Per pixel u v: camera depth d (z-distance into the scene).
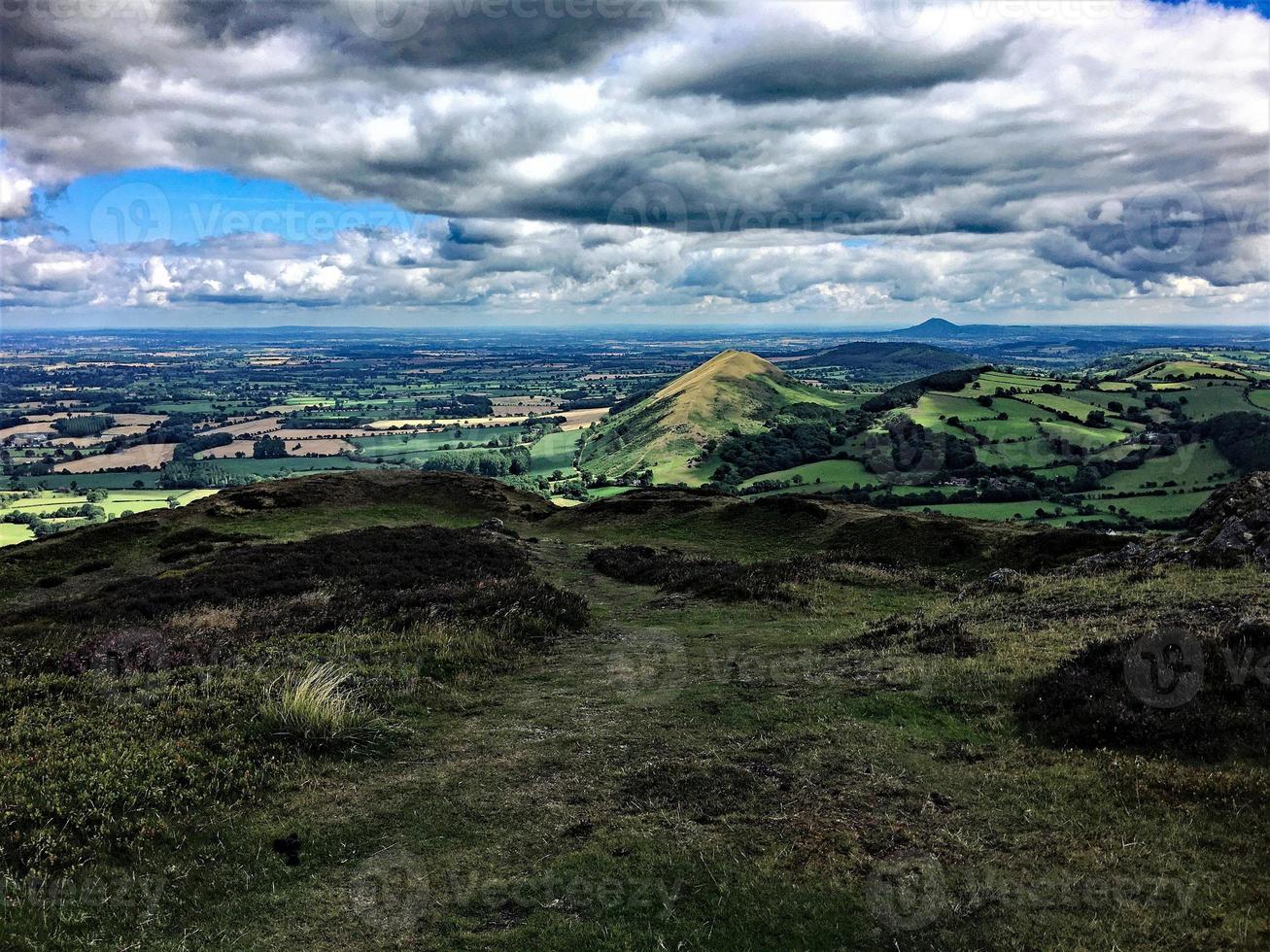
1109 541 32.16
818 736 12.07
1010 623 18.69
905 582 30.16
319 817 9.72
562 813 9.80
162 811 9.58
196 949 7.30
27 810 9.04
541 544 48.50
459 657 16.97
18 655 16.44
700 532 51.38
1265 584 17.33
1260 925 7.02
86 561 44.06
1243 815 8.71
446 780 10.80
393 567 34.34
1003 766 10.63
